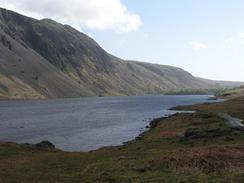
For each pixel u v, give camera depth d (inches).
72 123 4729.3
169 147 1942.7
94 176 1200.2
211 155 1391.5
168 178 1095.0
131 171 1234.0
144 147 2057.1
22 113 6835.6
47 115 6259.8
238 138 2004.2
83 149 2655.0
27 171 1416.1
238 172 1129.4
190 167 1238.3
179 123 3248.0
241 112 4047.7
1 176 1302.9
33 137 3405.5
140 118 5354.3
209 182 1025.5
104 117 5659.5
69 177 1243.8
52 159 1755.7
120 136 3339.1
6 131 3900.1
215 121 2987.2
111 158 1652.3
